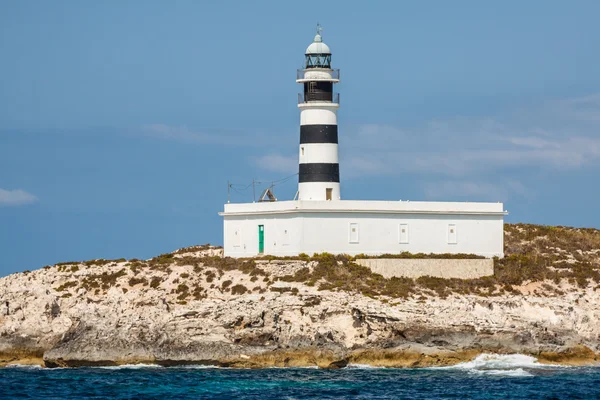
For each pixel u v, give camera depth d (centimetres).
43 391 14550
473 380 15212
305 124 19162
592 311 17788
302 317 16575
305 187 19162
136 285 17962
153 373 15938
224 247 19962
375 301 16788
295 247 18362
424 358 16350
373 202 18688
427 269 18262
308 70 19288
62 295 17862
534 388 14688
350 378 15338
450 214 19238
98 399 13925
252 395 14038
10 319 17512
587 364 16800
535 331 16812
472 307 16938
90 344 16662
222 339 16425
